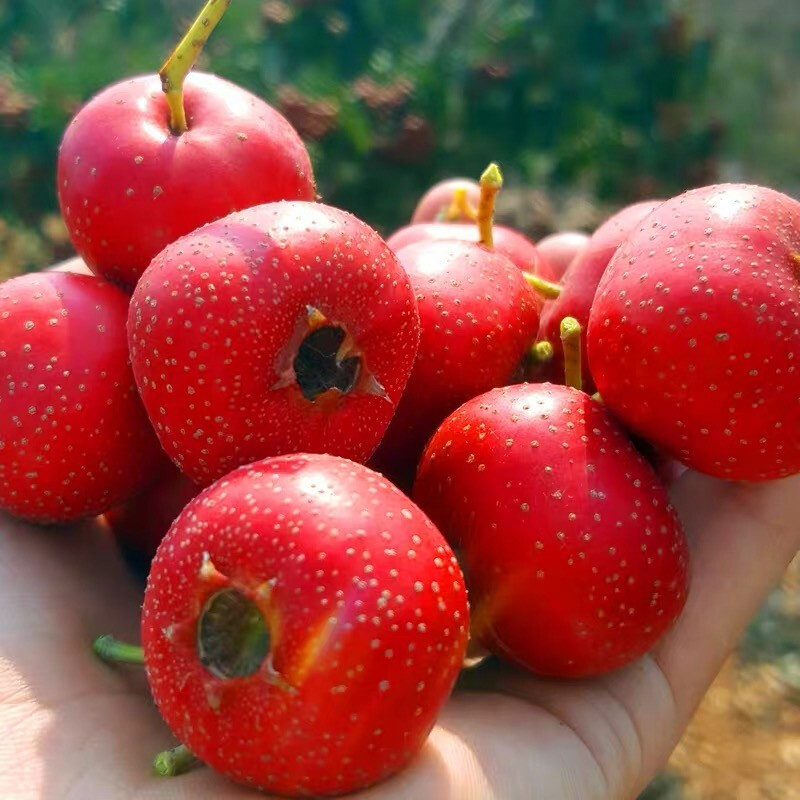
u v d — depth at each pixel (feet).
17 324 0.25
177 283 0.22
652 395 0.23
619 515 0.23
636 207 0.30
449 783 0.21
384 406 0.23
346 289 0.22
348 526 0.19
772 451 0.23
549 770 0.23
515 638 0.24
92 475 0.26
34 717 0.24
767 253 0.23
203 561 0.19
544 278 0.34
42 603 0.26
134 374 0.23
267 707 0.19
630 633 0.23
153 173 0.26
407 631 0.19
